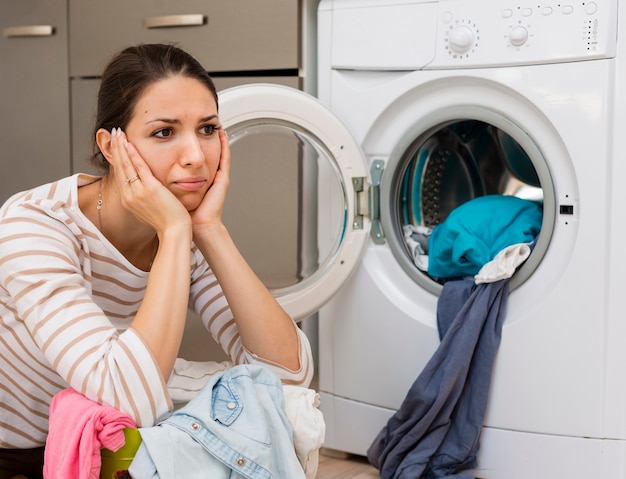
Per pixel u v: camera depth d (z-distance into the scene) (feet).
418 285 6.39
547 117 5.73
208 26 7.23
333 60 6.54
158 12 7.48
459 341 5.86
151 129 3.89
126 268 4.18
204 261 4.60
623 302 5.61
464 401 6.00
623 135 5.54
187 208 4.10
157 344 3.58
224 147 4.31
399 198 6.61
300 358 4.28
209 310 4.58
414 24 6.20
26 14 8.26
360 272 6.52
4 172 8.63
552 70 5.71
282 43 6.93
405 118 6.39
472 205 6.21
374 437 6.55
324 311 6.73
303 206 6.52
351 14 6.44
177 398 4.42
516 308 5.94
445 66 6.09
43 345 3.60
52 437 3.49
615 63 5.55
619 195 5.57
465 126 6.76
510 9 5.84
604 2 5.56
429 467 6.02
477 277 5.84
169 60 3.95
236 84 7.17
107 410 3.38
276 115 6.00
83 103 8.09
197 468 3.42
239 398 3.62
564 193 5.78
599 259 5.63
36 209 3.87
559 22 5.68
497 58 5.89
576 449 5.78
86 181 4.23
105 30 7.82
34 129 8.40
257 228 6.64
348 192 6.20
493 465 6.04
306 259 6.58
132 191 3.89
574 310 5.71
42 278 3.66
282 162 6.46
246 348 4.24
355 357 6.59
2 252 3.74
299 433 3.78
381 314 6.45
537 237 5.97
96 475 3.36
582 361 5.72
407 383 6.36
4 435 4.28
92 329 3.60
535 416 5.88
